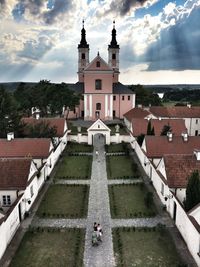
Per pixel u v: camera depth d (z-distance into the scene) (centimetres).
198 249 2217
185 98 19262
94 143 6241
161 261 2291
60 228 2791
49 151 4159
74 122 8512
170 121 5728
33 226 2822
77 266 2241
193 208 2344
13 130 5181
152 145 4159
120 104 9150
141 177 4169
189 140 4203
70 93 8462
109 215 3050
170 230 2742
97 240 2523
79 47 9738
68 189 3747
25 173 3003
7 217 2464
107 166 4697
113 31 9525
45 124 5316
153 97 11719
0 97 5869
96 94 8738
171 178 2950
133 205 3278
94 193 3619
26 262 2286
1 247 2325
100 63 8581
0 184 2911
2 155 4034
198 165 3052
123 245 2511
